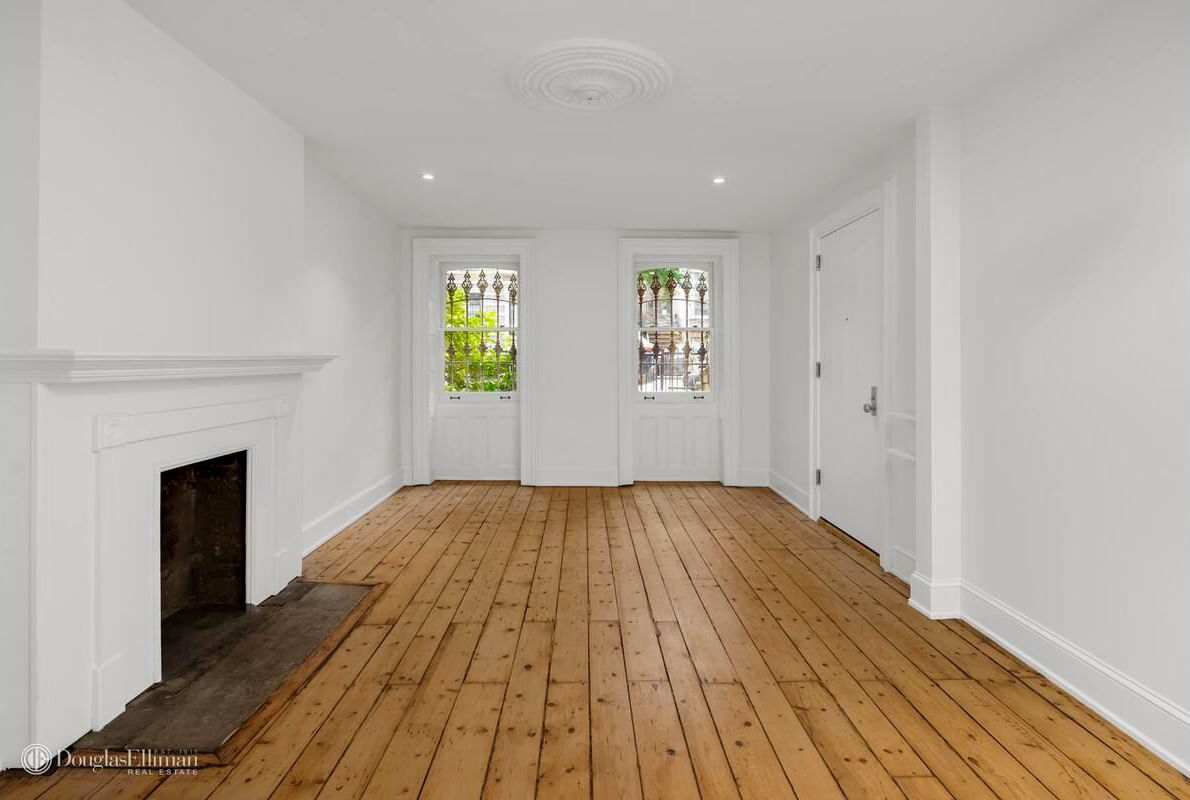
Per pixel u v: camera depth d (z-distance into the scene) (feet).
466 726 6.63
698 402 19.98
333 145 11.46
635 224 18.07
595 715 6.85
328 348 13.47
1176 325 5.98
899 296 11.03
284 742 6.33
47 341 5.85
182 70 7.81
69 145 6.07
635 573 11.52
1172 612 6.04
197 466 9.70
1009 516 8.41
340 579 11.10
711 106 9.61
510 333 19.99
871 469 12.59
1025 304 8.04
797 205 15.69
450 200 15.39
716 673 7.80
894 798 5.55
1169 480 6.07
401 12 7.07
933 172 9.45
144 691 7.24
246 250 9.29
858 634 8.96
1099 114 6.85
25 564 5.74
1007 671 7.86
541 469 19.15
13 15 5.73
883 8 6.95
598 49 7.80
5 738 5.80
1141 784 5.73
